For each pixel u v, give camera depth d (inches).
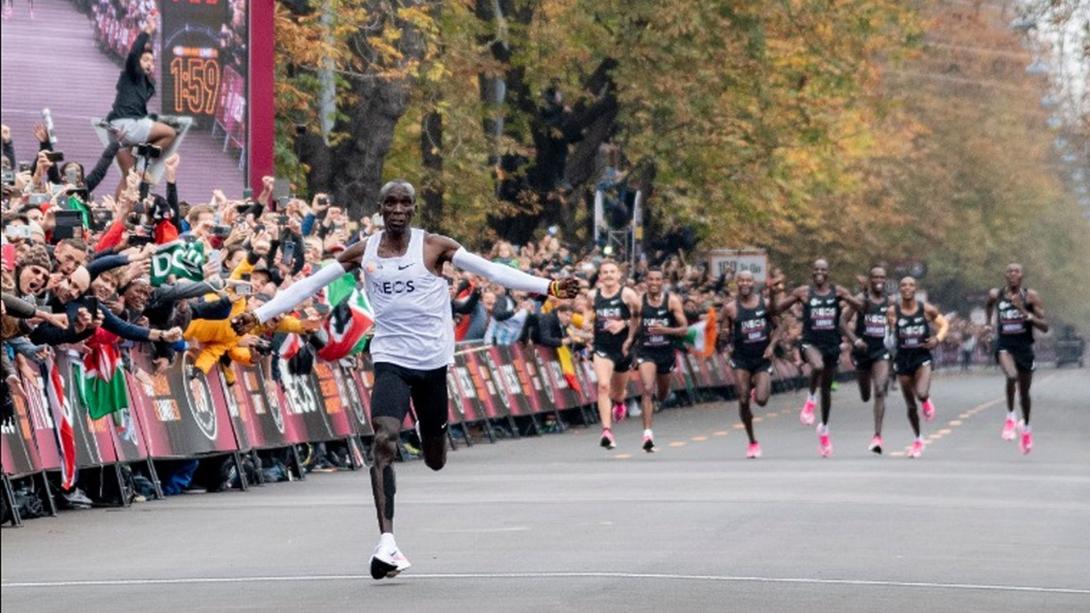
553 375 2369.6
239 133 1951.3
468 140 2851.9
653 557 941.2
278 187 1857.8
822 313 1855.3
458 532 1069.1
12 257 1103.6
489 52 2928.2
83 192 1417.3
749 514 1173.1
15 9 1779.0
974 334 6904.5
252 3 1956.2
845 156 4069.9
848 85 3378.4
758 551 968.9
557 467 1659.7
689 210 3307.1
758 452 1811.0
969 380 5398.6
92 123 1768.0
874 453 1876.2
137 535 1074.7
